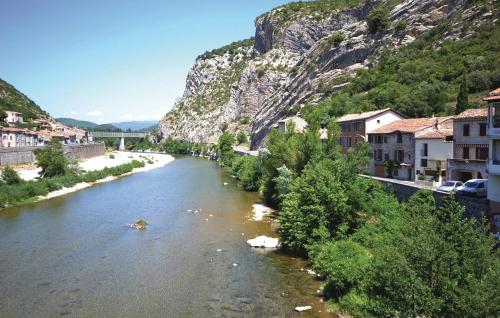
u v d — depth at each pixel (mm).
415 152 53562
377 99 89375
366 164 51594
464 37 103875
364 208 38250
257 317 25719
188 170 121312
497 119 31656
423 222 20422
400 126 58938
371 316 22844
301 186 39844
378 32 132750
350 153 42906
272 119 150000
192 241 43375
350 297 25859
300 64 169000
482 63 86500
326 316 25672
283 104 155125
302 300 28109
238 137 196250
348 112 93188
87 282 32062
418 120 58656
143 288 30734
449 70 90750
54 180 80000
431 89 83375
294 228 37812
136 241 43656
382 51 123938
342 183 39312
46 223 52062
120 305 27812
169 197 71188
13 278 32969
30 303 28266
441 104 77438
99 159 144375
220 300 28375
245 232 46562
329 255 30688
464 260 18188
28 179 82062
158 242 43188
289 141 59969
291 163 55375
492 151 32000
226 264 35812
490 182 32219
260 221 51594
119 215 56625
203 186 84438
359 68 127688
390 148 59094
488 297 15688
